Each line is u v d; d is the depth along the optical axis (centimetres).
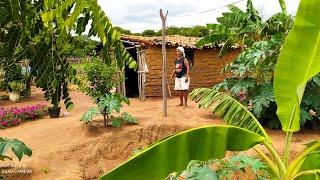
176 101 1441
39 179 718
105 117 998
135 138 954
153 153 226
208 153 251
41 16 237
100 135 938
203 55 1659
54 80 292
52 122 1144
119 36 249
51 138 952
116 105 962
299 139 870
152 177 228
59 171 770
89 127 995
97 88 998
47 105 1449
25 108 1294
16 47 255
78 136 948
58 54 284
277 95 279
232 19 1117
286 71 271
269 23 1051
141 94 1536
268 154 685
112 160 886
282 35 929
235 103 379
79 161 834
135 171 222
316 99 900
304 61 263
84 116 990
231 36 1144
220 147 253
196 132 246
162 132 995
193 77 1647
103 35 243
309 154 295
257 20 1098
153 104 1401
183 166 241
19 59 270
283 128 288
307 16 254
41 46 274
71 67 297
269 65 978
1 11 230
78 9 225
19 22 243
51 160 810
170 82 1584
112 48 263
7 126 1129
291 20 1014
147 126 992
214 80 1681
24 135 1007
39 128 1074
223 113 381
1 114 1188
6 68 275
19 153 574
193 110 1208
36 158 799
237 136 259
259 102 927
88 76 986
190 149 244
